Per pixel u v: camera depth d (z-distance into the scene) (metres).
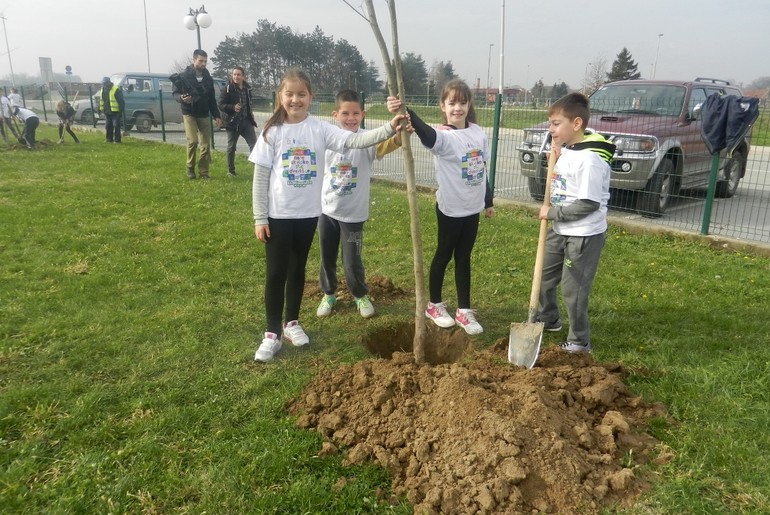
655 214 7.24
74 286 4.62
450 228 3.78
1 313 4.08
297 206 3.37
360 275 4.13
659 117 7.44
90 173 10.22
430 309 4.10
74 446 2.65
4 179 9.36
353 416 2.83
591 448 2.56
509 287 4.79
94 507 2.30
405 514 2.30
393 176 10.11
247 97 9.97
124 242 5.88
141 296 4.46
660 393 3.10
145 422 2.82
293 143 3.33
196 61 9.40
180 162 11.77
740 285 4.80
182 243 5.88
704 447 2.63
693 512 2.27
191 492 2.39
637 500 2.34
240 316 4.15
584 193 3.20
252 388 3.17
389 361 3.26
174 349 3.59
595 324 4.07
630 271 5.22
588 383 3.05
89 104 23.25
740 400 3.00
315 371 3.37
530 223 6.94
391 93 3.09
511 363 3.38
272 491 2.39
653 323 4.07
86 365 3.39
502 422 2.49
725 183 8.70
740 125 5.82
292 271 3.61
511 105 8.23
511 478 2.30
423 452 2.52
